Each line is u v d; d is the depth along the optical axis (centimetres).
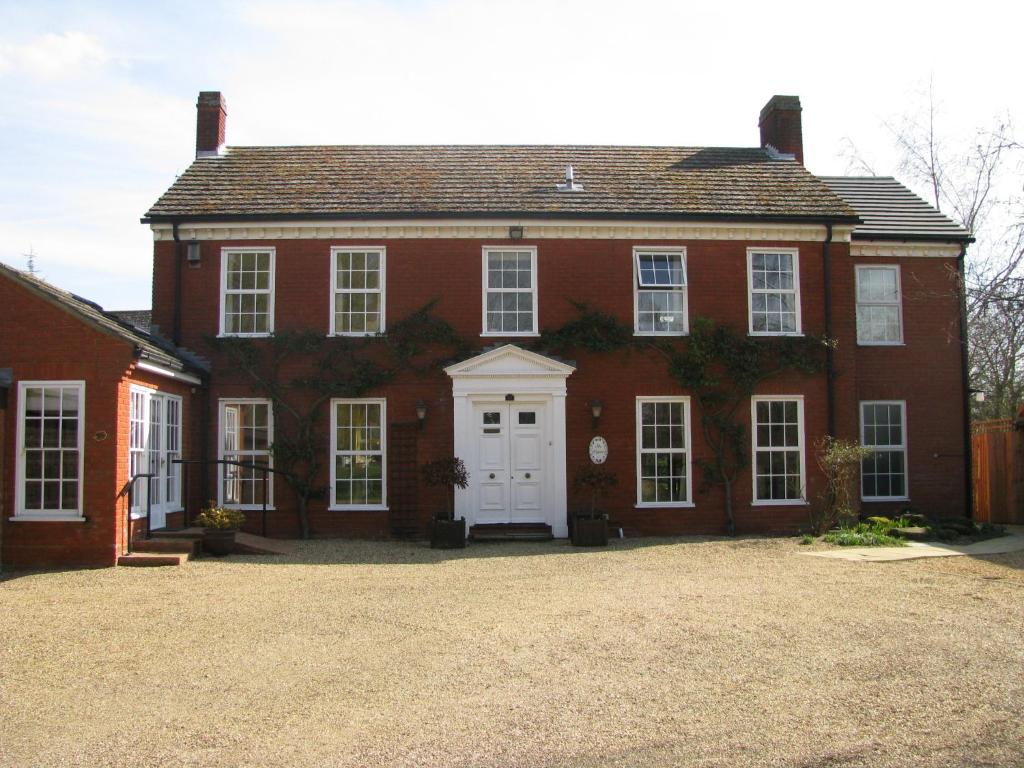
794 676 732
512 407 1730
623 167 1970
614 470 1725
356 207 1748
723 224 1770
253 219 1717
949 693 684
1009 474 1998
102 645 855
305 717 652
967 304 1922
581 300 1756
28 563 1321
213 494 1694
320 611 999
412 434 1708
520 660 791
